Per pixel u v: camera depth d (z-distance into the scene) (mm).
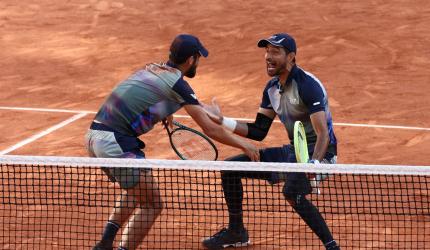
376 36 45094
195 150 19781
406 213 20859
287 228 20188
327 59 41594
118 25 50438
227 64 41469
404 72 38906
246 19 50312
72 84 38750
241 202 19156
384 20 48312
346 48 43281
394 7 51094
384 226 20172
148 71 17531
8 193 21297
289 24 48688
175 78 17156
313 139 18969
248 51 43719
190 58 17484
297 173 17938
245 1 54625
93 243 19234
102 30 49406
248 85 37750
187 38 17469
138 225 17562
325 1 53406
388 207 19812
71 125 31562
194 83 38250
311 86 18141
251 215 20844
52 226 19594
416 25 46969
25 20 51906
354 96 35250
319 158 17656
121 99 17281
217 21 50250
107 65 42406
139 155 17438
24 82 39219
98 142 17312
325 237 18000
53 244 19203
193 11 52812
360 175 21484
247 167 16688
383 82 37344
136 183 17188
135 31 49125
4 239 19516
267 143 28688
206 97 36156
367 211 21031
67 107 34656
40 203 20047
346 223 20359
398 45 43312
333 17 49594
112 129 17312
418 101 34125
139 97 17188
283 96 18688
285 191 18016
